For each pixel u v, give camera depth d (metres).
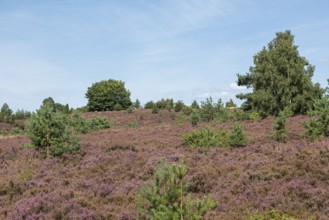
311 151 17.94
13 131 47.34
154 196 9.34
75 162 20.72
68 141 22.92
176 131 33.25
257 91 40.12
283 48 39.81
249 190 14.00
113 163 20.11
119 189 15.47
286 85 38.62
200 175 16.05
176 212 8.90
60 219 12.49
